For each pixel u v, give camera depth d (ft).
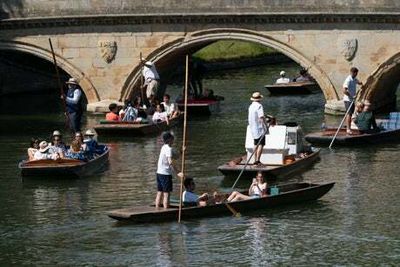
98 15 213.46
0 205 143.74
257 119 153.58
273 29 206.28
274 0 204.95
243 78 276.41
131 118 193.57
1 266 120.57
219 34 209.26
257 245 124.47
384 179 151.53
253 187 138.82
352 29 202.18
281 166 152.66
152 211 131.44
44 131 199.21
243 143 180.24
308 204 138.92
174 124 199.31
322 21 203.31
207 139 184.75
